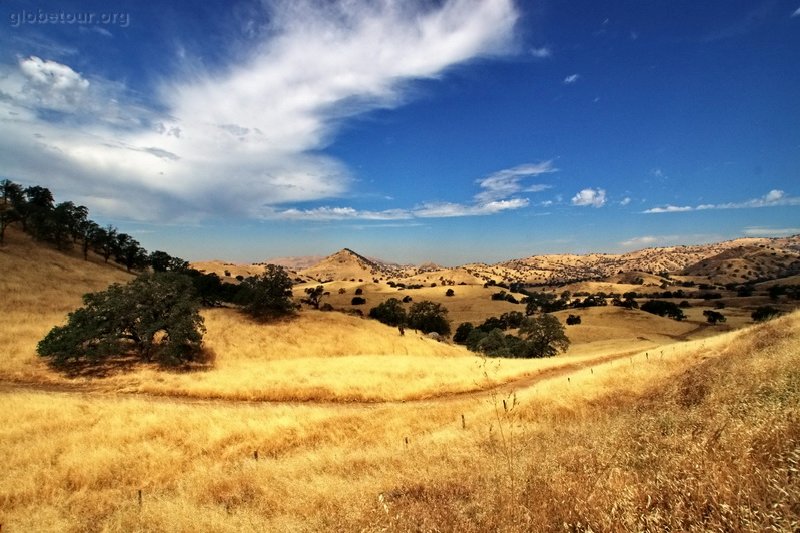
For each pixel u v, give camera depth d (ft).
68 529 29.71
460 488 23.04
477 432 42.75
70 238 313.53
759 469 13.03
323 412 66.80
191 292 144.97
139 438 54.13
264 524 24.81
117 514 30.86
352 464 36.50
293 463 39.50
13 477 40.65
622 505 13.76
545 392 61.98
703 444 17.11
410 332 214.07
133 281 131.85
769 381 27.32
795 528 10.16
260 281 188.65
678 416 27.07
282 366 116.67
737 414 20.84
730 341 75.66
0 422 58.39
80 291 191.21
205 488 34.83
